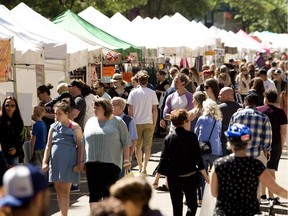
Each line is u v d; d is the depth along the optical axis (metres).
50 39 29.39
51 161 19.33
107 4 64.62
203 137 20.84
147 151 27.67
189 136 18.03
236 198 13.12
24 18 31.44
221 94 21.81
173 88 29.02
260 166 13.20
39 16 31.94
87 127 18.66
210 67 47.38
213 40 50.78
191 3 113.50
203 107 21.31
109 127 18.47
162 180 26.92
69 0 58.69
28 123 23.91
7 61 22.97
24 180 7.26
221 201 13.23
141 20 46.75
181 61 55.94
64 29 35.28
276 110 21.66
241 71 42.97
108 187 18.45
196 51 50.50
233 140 13.24
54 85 33.19
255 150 19.61
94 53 33.34
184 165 17.98
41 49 26.03
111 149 18.44
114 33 43.50
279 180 26.83
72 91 24.94
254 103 19.92
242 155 13.27
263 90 27.22
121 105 22.00
